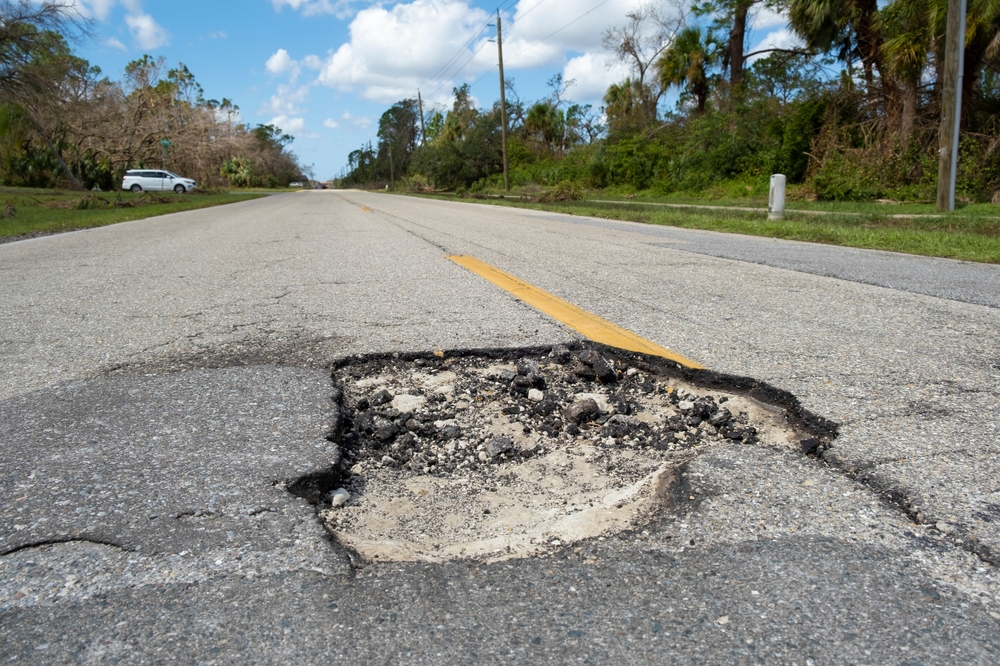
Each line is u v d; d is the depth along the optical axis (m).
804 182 21.58
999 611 1.39
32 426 2.43
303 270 6.23
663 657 1.28
